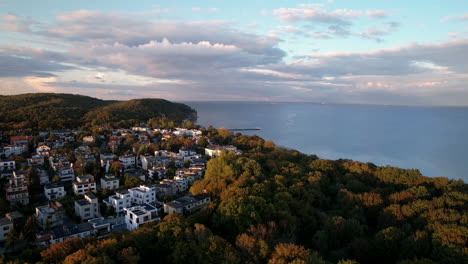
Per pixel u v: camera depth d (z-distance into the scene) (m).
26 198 148.75
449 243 92.25
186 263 87.12
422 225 111.06
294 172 174.12
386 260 98.94
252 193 130.62
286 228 110.88
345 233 112.00
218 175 174.62
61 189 161.12
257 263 83.19
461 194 129.88
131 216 126.00
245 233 96.12
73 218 137.00
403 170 180.38
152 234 98.44
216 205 126.94
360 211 132.62
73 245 90.50
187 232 96.00
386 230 103.56
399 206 125.56
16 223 119.81
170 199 162.38
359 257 100.00
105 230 121.75
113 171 198.88
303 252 82.38
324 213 127.06
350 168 191.75
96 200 140.62
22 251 101.94
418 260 84.44
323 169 185.25
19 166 199.38
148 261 92.06
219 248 86.31
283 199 128.75
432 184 162.25
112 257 83.25
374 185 173.50
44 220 122.25
